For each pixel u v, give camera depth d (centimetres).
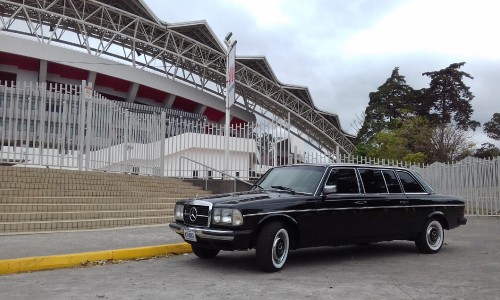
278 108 7019
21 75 5744
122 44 6334
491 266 739
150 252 783
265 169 1673
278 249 665
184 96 6794
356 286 585
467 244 1005
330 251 884
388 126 5794
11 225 939
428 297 535
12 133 1225
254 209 641
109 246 799
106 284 577
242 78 6372
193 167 1770
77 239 874
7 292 527
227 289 556
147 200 1336
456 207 918
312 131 7488
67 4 5584
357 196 762
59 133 1317
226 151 1692
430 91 6850
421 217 852
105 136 1472
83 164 1389
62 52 5681
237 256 801
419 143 4475
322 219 707
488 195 1716
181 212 718
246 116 7700
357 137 6556
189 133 1791
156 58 6519
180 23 5825
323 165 768
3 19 5684
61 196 1157
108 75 6022
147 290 546
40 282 583
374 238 780
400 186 842
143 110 4103
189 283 587
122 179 1403
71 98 1355
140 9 5712
